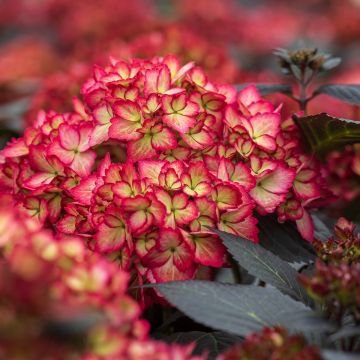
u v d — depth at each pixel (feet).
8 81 3.90
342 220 2.14
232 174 2.15
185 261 2.07
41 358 1.60
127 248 2.07
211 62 3.02
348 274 1.82
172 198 2.07
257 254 2.09
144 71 2.24
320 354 1.77
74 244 1.77
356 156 2.47
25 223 1.78
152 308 2.26
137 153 2.15
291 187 2.25
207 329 2.21
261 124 2.25
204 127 2.19
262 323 1.93
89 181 2.14
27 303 1.59
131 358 1.71
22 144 2.30
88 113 2.30
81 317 1.62
